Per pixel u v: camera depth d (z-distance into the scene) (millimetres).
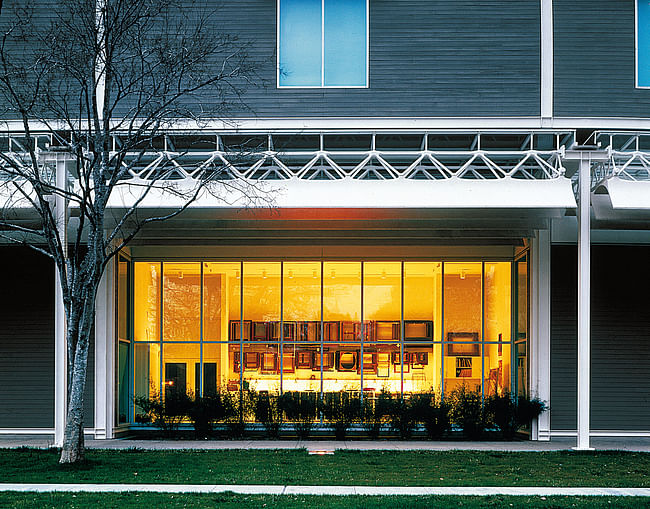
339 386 22984
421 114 20375
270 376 23078
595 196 19578
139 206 18141
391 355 23031
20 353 21656
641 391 21219
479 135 20109
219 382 23078
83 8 16719
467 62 20516
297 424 21297
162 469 14805
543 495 12508
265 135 20391
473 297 23078
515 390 22797
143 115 18688
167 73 16844
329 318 23172
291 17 20719
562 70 20484
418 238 22422
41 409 21500
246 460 16078
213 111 18297
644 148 21188
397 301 23125
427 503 11680
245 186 17906
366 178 22297
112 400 21234
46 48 19000
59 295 18578
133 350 23141
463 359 22969
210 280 23312
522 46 20531
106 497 11953
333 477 14078
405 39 20641
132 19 17891
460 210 19109
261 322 23219
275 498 11977
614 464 15969
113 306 21516
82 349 15609
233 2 20672
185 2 20406
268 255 23297
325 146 21453
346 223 20734
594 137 20297
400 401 21219
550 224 21375
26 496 12023
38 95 16922
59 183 18422
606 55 20531
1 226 20141
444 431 21344
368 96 20469
